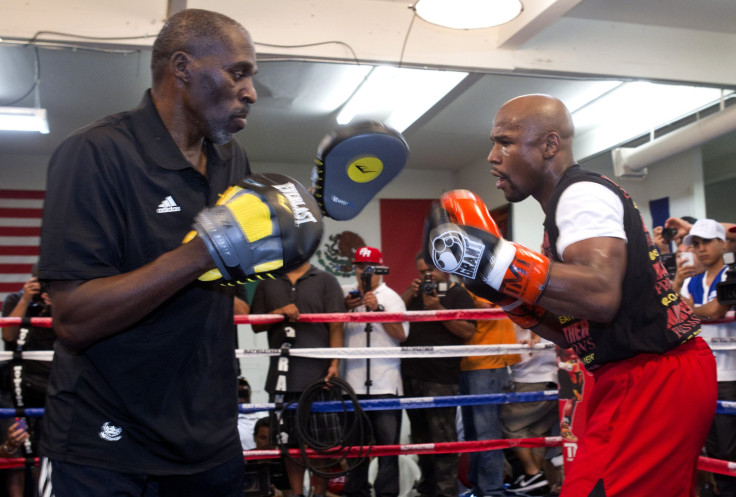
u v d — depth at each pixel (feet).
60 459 3.95
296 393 11.55
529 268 4.21
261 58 13.97
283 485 12.59
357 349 10.48
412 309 13.70
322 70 18.45
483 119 22.91
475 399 10.55
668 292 4.75
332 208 4.70
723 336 11.43
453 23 11.55
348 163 4.45
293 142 25.40
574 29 15.80
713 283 12.00
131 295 3.49
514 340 13.96
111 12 13.07
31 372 10.21
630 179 23.15
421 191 29.94
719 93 18.71
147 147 4.11
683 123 21.59
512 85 19.99
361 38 14.32
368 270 12.51
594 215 4.41
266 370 24.02
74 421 4.00
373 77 18.88
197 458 4.17
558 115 5.07
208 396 4.29
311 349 10.51
